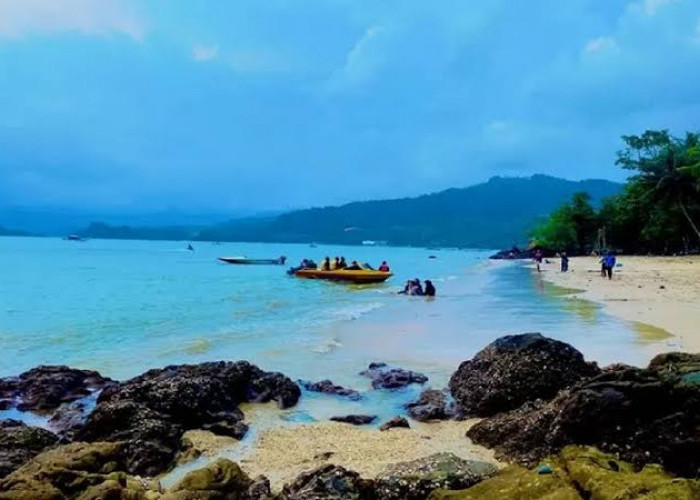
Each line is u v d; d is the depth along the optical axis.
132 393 10.28
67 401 12.16
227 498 6.96
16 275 55.12
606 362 13.96
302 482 7.09
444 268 73.62
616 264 56.69
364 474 7.96
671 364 9.06
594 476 6.23
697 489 5.67
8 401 12.05
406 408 11.51
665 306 24.66
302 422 10.91
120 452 8.10
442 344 17.59
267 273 60.69
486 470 7.23
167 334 21.00
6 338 20.33
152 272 61.75
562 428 7.78
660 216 78.19
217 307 29.45
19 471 7.12
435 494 6.73
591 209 97.25
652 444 7.09
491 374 11.23
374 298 33.03
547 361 11.05
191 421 10.20
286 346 17.97
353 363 15.44
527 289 36.78
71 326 23.11
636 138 79.56
